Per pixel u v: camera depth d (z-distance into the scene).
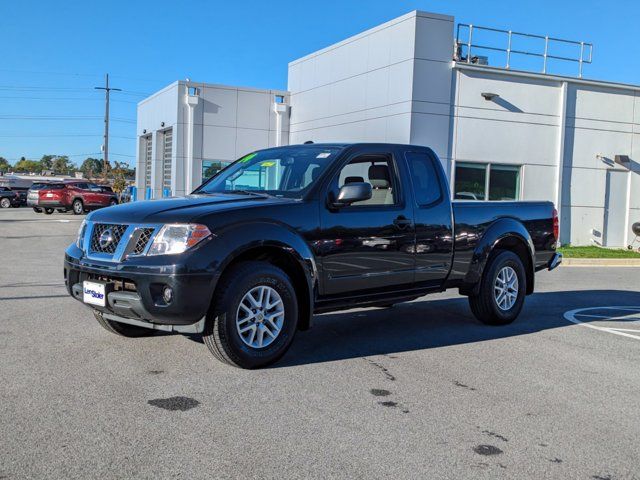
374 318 7.98
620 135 21.08
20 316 7.33
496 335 7.16
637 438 4.15
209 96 24.36
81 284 5.57
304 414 4.35
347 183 5.93
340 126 21.77
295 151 6.59
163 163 28.25
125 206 5.63
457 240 6.98
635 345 6.84
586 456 3.83
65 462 3.49
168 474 3.38
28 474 3.33
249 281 5.18
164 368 5.31
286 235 5.43
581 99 20.48
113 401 4.48
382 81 19.47
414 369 5.60
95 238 5.46
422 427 4.20
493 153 19.36
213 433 3.96
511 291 7.71
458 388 5.09
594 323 8.09
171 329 5.11
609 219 21.20
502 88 19.33
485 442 3.99
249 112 24.97
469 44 19.06
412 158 6.76
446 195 6.96
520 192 19.89
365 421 4.27
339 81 21.80
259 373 5.28
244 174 6.71
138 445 3.74
